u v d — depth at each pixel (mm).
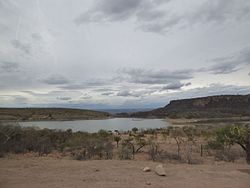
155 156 16422
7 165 11242
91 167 10852
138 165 11422
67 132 33062
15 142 19250
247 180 8898
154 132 43625
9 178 8828
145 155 17734
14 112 114938
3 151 16812
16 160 12727
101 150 18656
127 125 82188
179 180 8695
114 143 27281
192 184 8180
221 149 19594
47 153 17984
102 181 8484
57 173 9688
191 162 13828
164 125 80125
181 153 18781
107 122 107000
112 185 7973
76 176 9188
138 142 26297
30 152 18047
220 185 8133
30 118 109688
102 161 12648
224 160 15203
